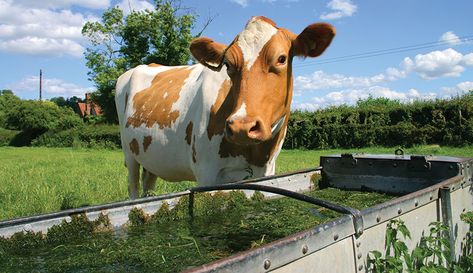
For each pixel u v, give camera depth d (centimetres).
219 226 324
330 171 476
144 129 521
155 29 3609
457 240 322
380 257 219
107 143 3675
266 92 323
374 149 2250
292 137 2591
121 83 643
